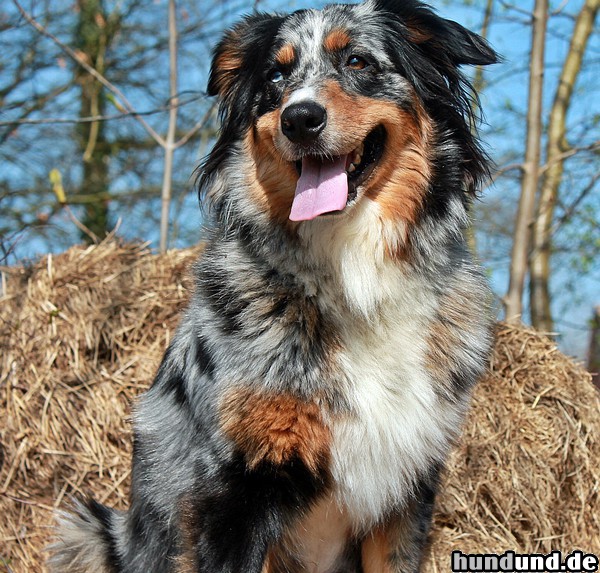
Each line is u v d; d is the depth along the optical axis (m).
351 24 3.81
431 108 3.89
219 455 3.41
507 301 6.72
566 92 8.60
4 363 5.03
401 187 3.73
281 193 3.72
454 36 3.95
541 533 4.58
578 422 4.81
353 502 3.61
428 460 3.68
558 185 8.60
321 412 3.43
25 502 4.73
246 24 4.31
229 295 3.64
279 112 3.62
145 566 3.92
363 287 3.59
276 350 3.47
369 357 3.55
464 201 3.97
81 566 4.21
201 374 3.58
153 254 5.79
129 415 4.84
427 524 3.86
